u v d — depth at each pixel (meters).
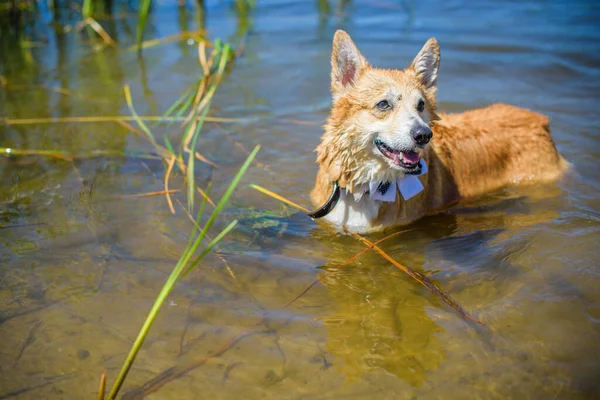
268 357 1.11
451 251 1.36
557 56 2.17
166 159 1.65
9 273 1.27
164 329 1.16
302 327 1.17
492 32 2.39
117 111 1.87
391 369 1.09
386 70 1.41
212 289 1.25
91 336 1.14
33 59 2.21
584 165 1.64
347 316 1.19
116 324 1.17
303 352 1.12
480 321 1.17
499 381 1.07
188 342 1.14
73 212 1.44
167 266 1.30
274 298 1.23
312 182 1.57
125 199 1.49
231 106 1.90
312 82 2.04
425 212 1.51
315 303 1.22
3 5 2.54
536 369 1.08
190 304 1.21
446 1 2.84
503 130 1.64
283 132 1.78
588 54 2.17
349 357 1.11
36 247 1.34
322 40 2.33
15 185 1.53
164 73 2.10
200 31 2.42
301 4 2.83
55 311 1.19
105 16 2.67
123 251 1.33
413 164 1.35
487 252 1.34
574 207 1.48
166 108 1.88
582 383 1.06
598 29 2.38
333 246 1.38
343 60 1.42
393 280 1.28
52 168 1.60
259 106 1.90
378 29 2.44
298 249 1.36
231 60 2.15
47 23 2.58
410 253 1.36
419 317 1.19
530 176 1.63
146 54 2.25
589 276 1.25
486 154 1.60
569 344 1.12
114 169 1.60
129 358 1.02
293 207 1.49
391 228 1.45
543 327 1.15
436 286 1.26
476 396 1.05
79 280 1.26
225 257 1.33
